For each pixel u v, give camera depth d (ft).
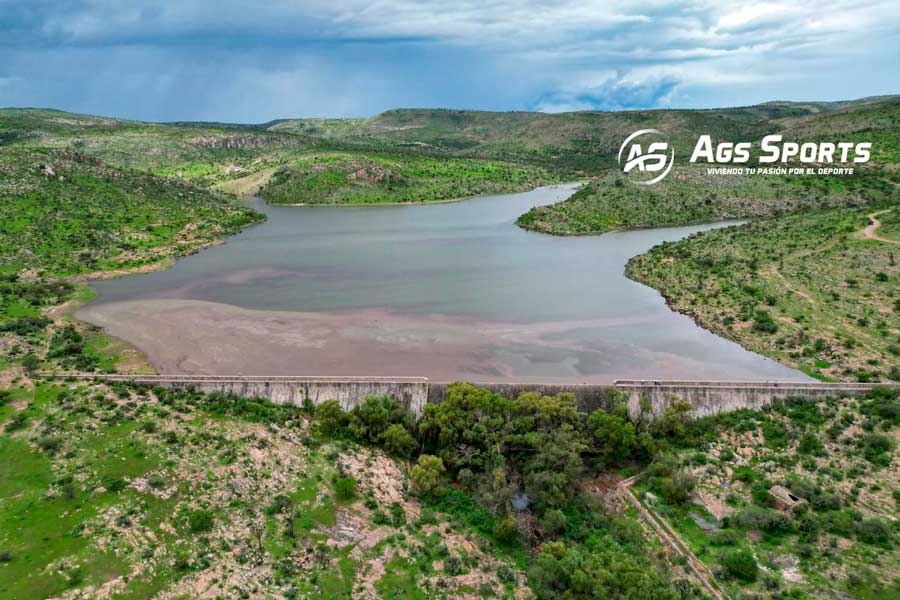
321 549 191.72
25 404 255.50
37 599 159.94
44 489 200.95
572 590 173.99
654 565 194.39
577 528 216.54
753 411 278.26
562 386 288.71
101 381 282.56
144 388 281.13
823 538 200.34
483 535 214.07
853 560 189.57
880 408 256.52
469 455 248.73
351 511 213.66
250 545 189.88
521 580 190.29
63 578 167.22
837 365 311.88
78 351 331.16
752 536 205.98
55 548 177.06
